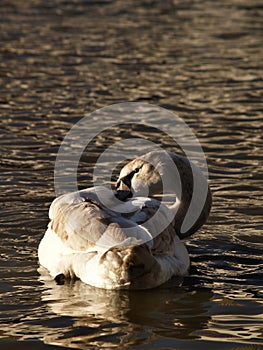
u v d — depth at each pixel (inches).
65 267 446.6
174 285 436.5
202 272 458.3
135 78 1074.7
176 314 396.2
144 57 1221.7
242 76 1090.7
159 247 435.8
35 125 837.8
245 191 621.6
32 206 583.2
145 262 413.7
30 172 678.5
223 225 543.8
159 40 1369.3
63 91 995.9
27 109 905.5
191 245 505.7
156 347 355.9
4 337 368.8
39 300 416.8
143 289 427.5
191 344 358.6
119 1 1857.8
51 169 689.0
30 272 459.8
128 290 427.2
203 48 1300.4
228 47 1310.3
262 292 428.5
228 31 1465.3
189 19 1610.5
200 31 1467.8
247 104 933.8
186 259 461.4
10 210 571.8
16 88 1010.7
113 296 420.8
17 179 655.8
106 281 421.7
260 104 934.4
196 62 1187.3
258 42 1354.6
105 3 1818.4
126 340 363.9
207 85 1035.9
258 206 583.8
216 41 1364.4
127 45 1320.1
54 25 1505.9
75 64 1165.7
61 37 1382.9
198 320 387.5
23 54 1230.9
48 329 377.7
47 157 725.3
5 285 439.2
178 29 1488.7
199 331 373.7
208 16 1652.3
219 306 406.9
